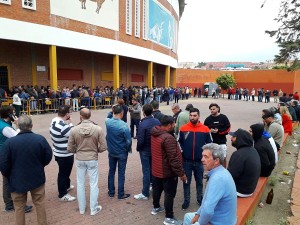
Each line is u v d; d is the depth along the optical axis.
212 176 3.12
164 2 34.97
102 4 22.14
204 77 52.47
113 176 5.53
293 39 15.18
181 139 4.99
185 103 30.05
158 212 4.88
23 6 16.14
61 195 5.34
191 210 5.03
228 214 3.10
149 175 5.43
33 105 16.66
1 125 4.55
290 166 8.11
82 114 4.75
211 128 6.20
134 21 27.05
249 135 4.54
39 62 20.25
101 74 26.25
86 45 20.81
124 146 5.34
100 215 4.78
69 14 19.17
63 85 22.41
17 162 3.87
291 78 44.94
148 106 5.39
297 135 12.65
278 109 11.04
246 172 4.48
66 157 5.15
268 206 5.38
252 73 50.28
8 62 18.48
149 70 31.27
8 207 4.86
